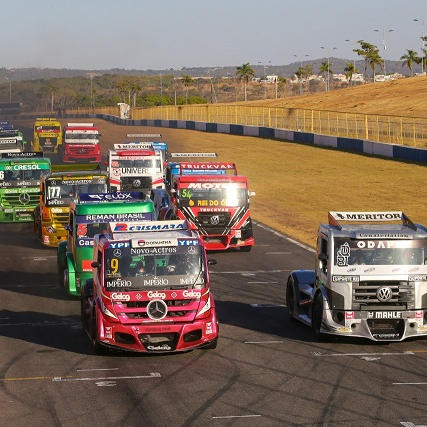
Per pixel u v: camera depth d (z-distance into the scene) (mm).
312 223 55219
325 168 90188
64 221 45000
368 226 26500
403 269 25469
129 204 33969
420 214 59219
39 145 103938
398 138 109188
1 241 48406
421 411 19344
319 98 182750
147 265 24375
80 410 19578
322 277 26203
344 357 24391
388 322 25641
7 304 32531
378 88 181750
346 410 19438
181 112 183250
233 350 25234
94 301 25234
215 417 18969
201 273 24562
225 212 43344
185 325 24125
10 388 21406
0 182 53125
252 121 155250
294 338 26781
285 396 20562
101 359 24281
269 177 84438
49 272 39406
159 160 59125
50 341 26609
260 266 40219
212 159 102750
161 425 18484
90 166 50750
